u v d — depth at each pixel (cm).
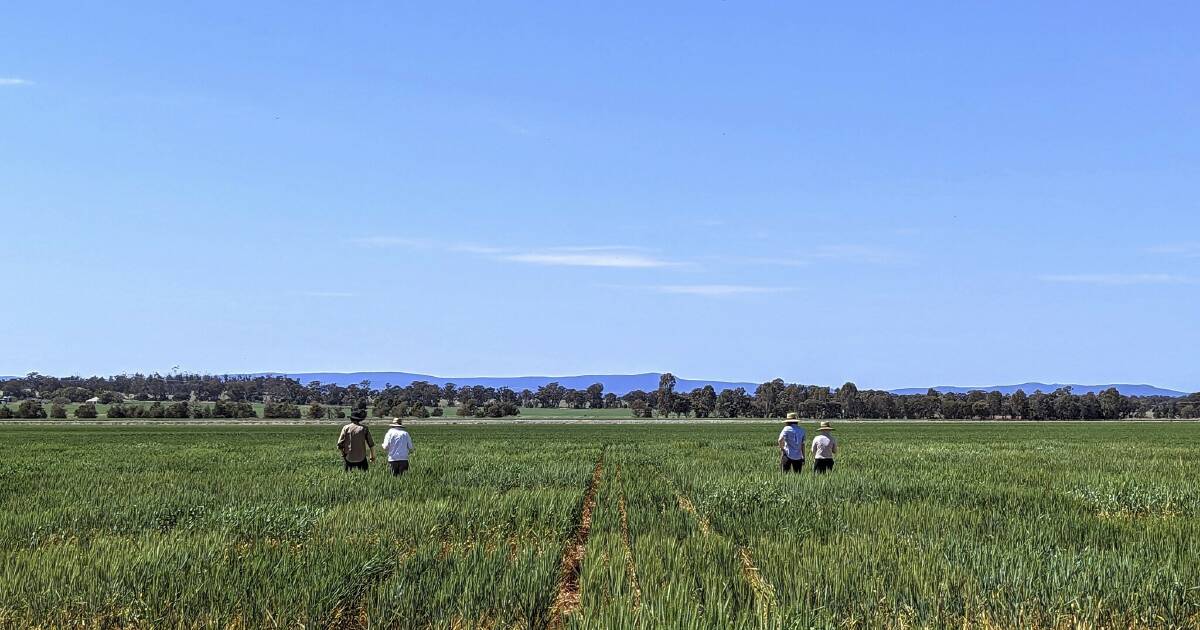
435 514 1359
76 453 3925
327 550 1048
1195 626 780
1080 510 1510
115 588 867
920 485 1859
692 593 854
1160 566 945
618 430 8931
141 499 1647
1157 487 1808
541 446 4584
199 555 1012
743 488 1759
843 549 1052
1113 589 860
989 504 1589
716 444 4778
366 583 905
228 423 12256
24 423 11969
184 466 2848
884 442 5331
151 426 10588
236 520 1301
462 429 9238
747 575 1004
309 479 2100
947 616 794
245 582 877
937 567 945
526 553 1032
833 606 827
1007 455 3559
